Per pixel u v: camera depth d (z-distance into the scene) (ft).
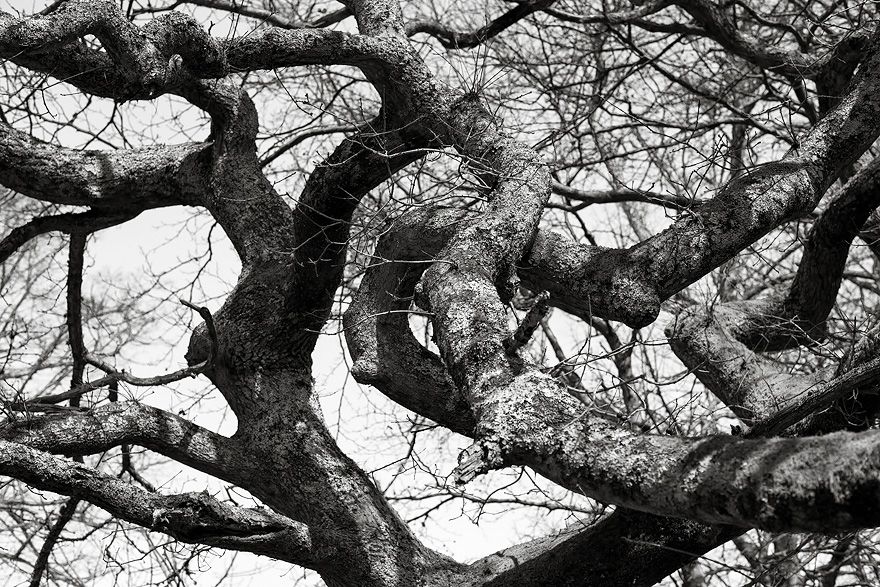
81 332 22.65
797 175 18.31
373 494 19.54
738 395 19.62
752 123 24.03
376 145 19.49
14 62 18.12
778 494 10.16
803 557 22.85
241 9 26.71
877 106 18.99
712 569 22.41
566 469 12.15
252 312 20.52
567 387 14.48
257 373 20.26
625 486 11.62
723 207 18.03
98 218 21.94
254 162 22.11
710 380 20.38
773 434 14.53
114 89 18.81
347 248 19.58
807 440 10.37
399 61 19.76
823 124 19.16
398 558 18.78
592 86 29.60
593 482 11.91
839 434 10.21
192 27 18.88
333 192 19.27
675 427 17.78
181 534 16.96
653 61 27.86
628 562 16.85
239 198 21.61
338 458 19.76
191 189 22.04
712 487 10.75
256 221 21.53
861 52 22.52
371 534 18.92
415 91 19.77
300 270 19.71
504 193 17.98
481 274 15.94
